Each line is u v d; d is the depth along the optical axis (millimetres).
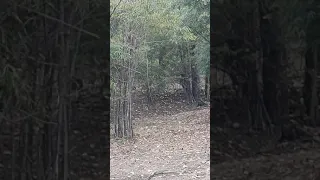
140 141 7773
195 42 8789
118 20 7207
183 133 8320
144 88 10773
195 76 11219
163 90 11148
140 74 9703
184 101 11406
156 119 9945
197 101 11398
